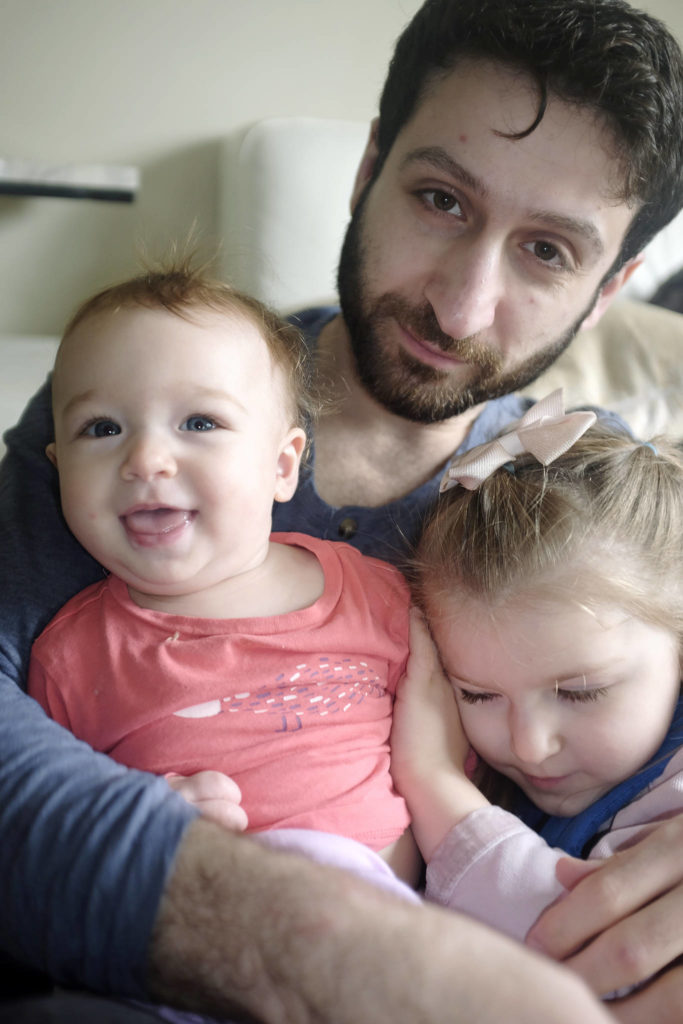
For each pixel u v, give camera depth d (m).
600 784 0.84
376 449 1.06
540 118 0.86
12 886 0.54
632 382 1.58
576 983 0.48
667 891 0.65
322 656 0.81
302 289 1.69
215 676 0.77
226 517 0.79
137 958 0.50
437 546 0.90
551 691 0.80
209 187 2.23
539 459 0.87
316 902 0.49
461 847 0.73
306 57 2.22
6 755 0.60
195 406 0.78
